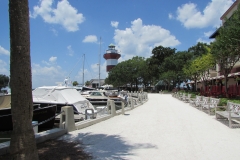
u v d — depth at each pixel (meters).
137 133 9.20
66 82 26.52
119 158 6.01
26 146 4.64
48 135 8.06
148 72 74.69
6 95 14.52
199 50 66.69
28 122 4.73
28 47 4.70
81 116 13.75
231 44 18.52
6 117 10.86
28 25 4.72
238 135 8.60
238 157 6.03
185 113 15.91
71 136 8.65
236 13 19.41
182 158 6.00
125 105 22.48
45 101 14.41
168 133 9.12
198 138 8.19
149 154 6.36
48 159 5.89
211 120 12.38
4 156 5.97
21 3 4.58
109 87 62.34
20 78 4.59
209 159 5.90
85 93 29.98
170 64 68.44
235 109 10.80
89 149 6.86
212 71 38.47
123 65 73.56
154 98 38.69
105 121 12.45
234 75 27.06
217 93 29.86
